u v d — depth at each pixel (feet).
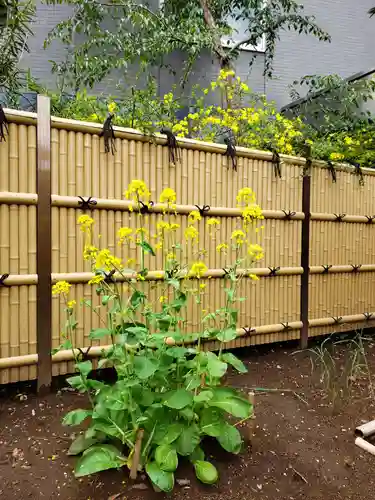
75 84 14.26
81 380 5.92
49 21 15.84
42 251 7.75
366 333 13.53
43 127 7.67
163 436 5.57
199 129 13.43
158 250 9.08
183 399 5.39
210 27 15.71
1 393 7.89
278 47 20.31
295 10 17.72
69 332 8.08
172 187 9.26
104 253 5.74
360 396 8.55
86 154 8.20
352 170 12.50
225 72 13.96
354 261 12.70
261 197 10.72
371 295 13.16
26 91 12.82
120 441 5.91
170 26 14.70
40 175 7.66
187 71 16.19
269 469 5.92
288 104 19.97
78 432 6.59
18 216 7.55
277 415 7.56
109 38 14.32
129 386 5.36
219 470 5.78
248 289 10.53
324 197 11.96
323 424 7.35
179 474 5.59
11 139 7.42
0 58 10.36
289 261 11.29
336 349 11.84
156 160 9.04
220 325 9.95
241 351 11.18
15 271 7.55
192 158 9.55
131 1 14.66
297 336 11.60
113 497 5.13
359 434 6.98
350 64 21.79
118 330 6.23
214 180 9.90
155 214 9.05
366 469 6.14
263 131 12.89
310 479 5.81
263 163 10.73
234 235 7.37
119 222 8.59
